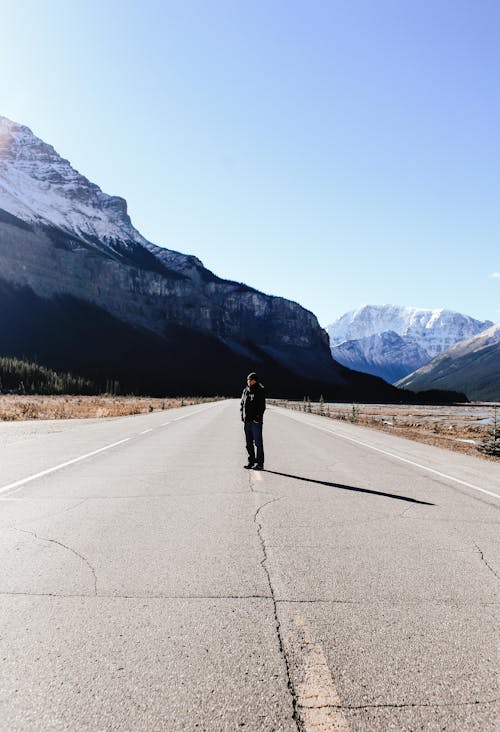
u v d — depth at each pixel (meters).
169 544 4.99
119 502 6.93
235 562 4.47
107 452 12.61
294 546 5.00
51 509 6.47
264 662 2.78
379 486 8.59
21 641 2.98
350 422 33.94
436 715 2.36
